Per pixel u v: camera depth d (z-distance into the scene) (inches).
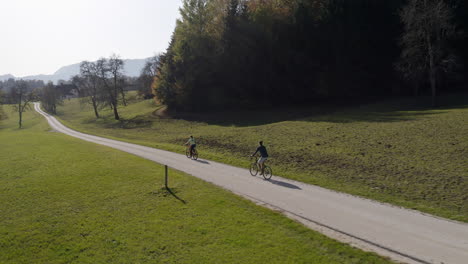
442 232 383.9
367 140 942.4
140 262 343.0
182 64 2117.4
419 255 332.2
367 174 655.1
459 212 445.4
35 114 3752.5
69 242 396.5
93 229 431.8
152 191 586.2
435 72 1487.5
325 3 1915.6
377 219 429.4
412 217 432.5
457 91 1697.8
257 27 1964.8
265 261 332.5
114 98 2443.4
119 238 401.1
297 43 1921.8
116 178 686.5
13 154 1030.4
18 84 3137.3
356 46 1791.3
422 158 722.2
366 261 324.8
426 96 1680.6
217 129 1513.3
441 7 1349.7
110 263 344.5
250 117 1765.5
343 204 491.5
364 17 1784.0
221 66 2081.7
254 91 2053.4
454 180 575.2
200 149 1071.0
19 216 488.4
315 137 1059.9
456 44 1660.9
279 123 1434.5
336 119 1362.0
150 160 892.0
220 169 762.8
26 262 354.3
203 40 2098.9
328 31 1829.5
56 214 490.9
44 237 412.5
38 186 641.6
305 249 354.6
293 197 531.5
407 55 1609.3
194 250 362.6
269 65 1966.0
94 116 2832.2
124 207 510.3
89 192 593.6
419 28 1413.6
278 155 876.6
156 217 463.2
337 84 1824.6
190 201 524.7
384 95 1894.7
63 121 2763.3
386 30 1792.6
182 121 1907.0
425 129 983.0
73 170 772.0
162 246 375.6
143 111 2522.1
